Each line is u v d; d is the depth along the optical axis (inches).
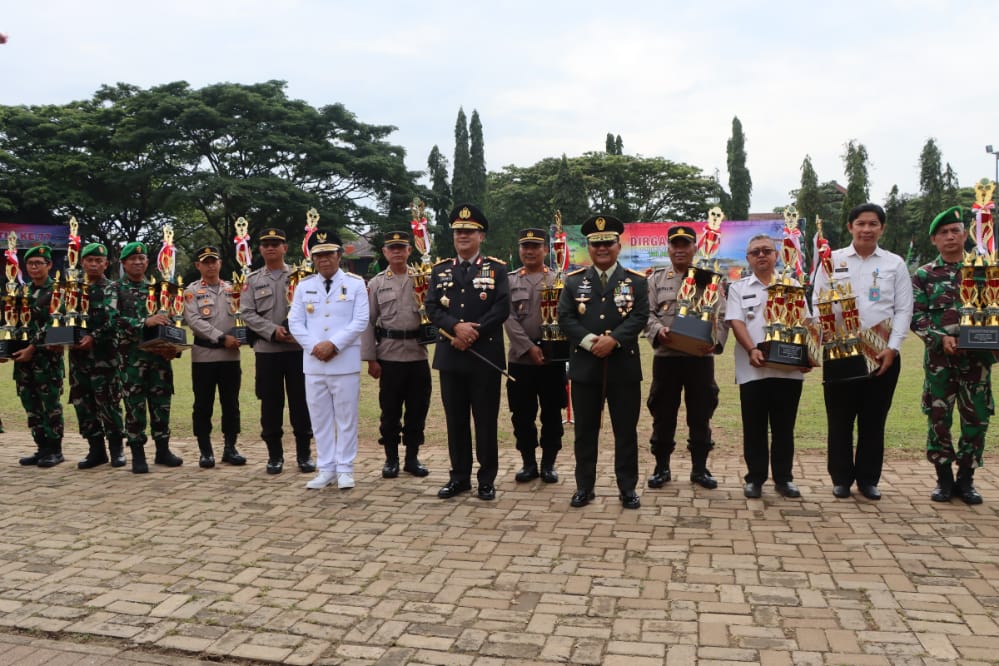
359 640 127.4
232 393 263.6
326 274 229.6
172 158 1307.8
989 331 186.4
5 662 121.8
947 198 1386.6
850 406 208.5
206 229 1582.2
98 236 1408.7
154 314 246.8
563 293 209.2
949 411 202.2
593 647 123.3
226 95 1288.1
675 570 156.5
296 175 1375.5
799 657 118.6
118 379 257.0
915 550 165.6
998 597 139.9
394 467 243.0
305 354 228.4
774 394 209.2
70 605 143.1
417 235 243.1
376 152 1397.6
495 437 215.2
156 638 129.3
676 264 226.7
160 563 165.2
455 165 1833.2
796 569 155.6
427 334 238.7
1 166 1312.7
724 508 201.2
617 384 202.8
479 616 135.9
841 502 204.7
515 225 1824.6
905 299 205.3
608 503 207.9
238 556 169.0
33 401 261.4
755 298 211.5
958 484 204.2
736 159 1939.0
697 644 123.8
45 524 194.7
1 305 256.5
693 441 225.3
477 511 202.2
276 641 127.6
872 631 127.0
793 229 205.5
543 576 154.3
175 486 233.3
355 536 182.2
